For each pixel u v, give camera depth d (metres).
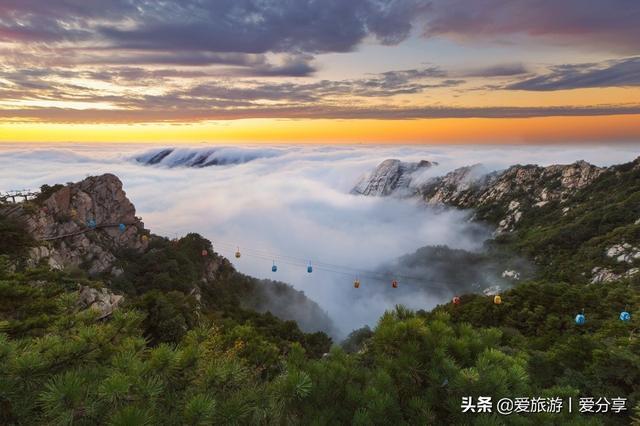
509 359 4.23
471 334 4.69
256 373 4.13
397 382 4.04
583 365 13.00
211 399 3.00
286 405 3.65
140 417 2.65
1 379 2.94
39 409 2.95
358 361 4.56
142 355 3.73
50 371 3.24
